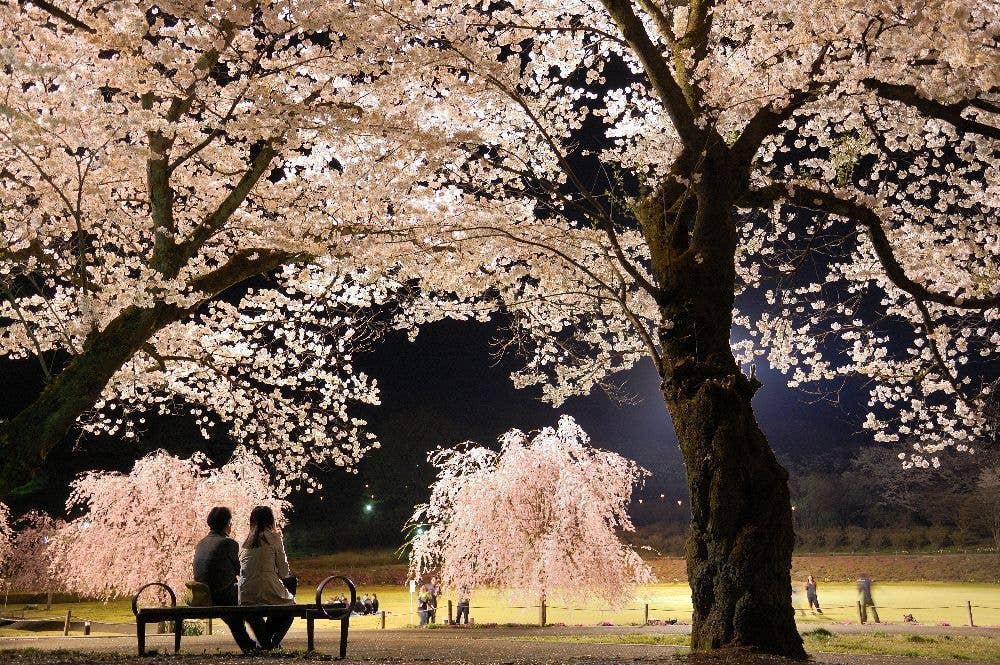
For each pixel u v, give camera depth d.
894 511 45.78
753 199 8.53
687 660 5.80
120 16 6.51
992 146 8.91
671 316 7.25
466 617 22.72
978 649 10.67
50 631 20.67
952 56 6.15
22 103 7.33
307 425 11.36
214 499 23.81
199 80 6.84
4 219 8.96
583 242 9.02
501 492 22.12
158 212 7.86
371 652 9.50
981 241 10.40
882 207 9.74
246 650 7.43
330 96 7.89
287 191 9.70
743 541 6.35
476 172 9.71
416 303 10.59
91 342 7.46
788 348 11.73
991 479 39.50
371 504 55.41
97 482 24.86
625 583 21.89
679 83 8.80
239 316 11.13
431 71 8.15
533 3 9.81
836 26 7.72
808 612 24.69
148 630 21.00
